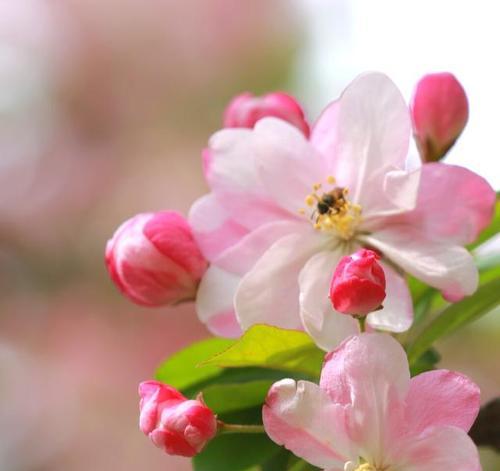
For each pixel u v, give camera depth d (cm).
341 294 35
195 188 66
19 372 63
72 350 63
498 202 39
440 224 37
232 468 38
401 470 35
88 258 65
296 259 37
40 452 62
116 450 63
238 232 38
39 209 65
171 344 63
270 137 38
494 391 56
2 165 66
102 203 65
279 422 35
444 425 35
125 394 63
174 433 35
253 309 37
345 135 38
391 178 37
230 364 37
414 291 40
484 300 38
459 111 39
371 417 35
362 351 35
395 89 37
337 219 37
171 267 38
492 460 49
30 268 64
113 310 64
